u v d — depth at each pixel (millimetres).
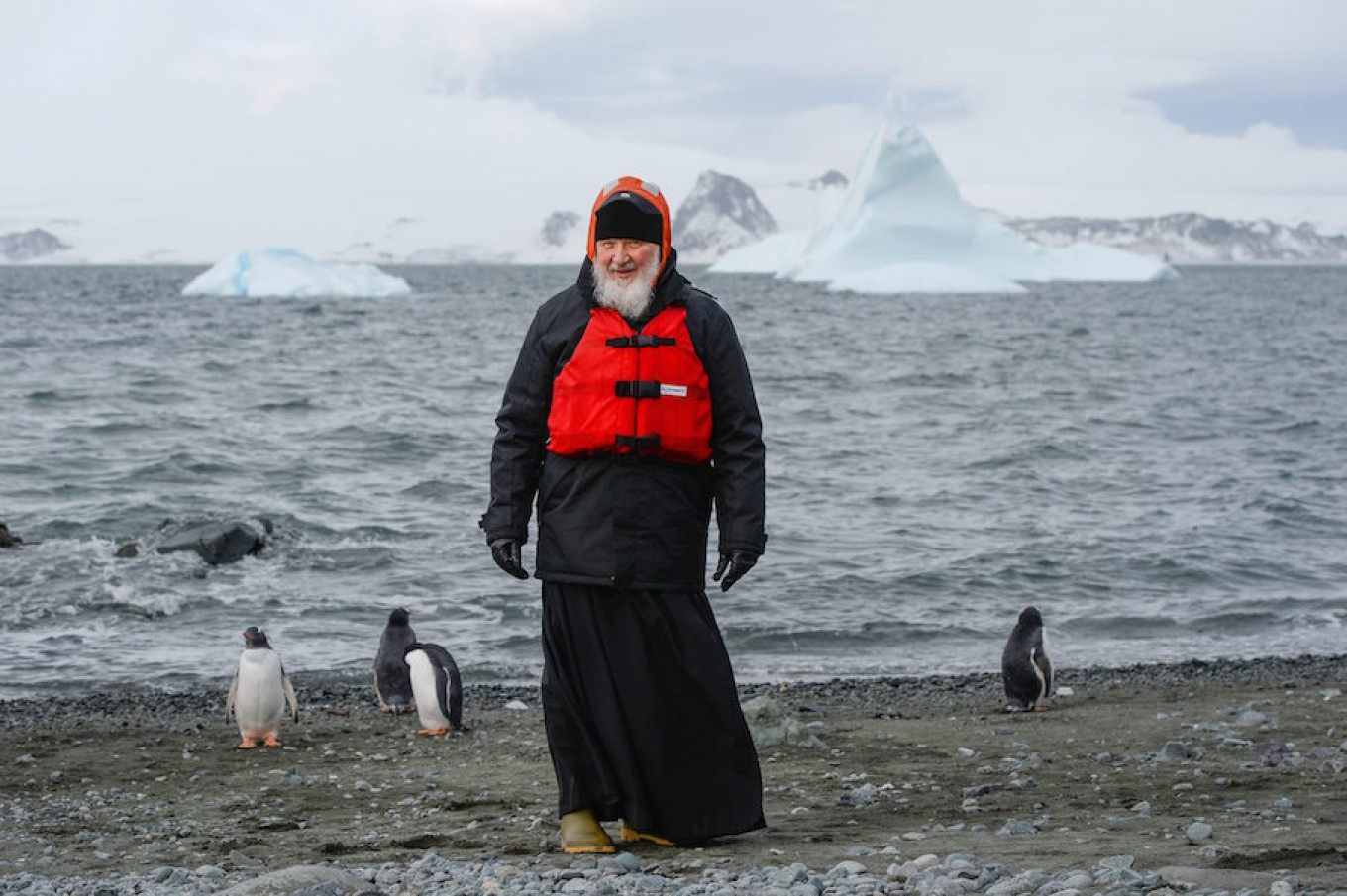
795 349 53062
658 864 4609
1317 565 16406
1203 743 7887
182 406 32156
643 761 4750
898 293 113562
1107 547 17125
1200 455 25578
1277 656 12453
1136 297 116500
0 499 20109
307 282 104625
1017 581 15477
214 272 107562
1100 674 11594
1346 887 3803
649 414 4621
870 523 18766
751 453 4727
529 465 4812
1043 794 6258
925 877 4105
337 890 4094
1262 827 5152
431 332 62844
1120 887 3812
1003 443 26984
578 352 4668
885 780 6891
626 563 4680
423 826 6121
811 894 3895
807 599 14594
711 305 4773
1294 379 42062
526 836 5633
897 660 12438
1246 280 197250
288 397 34438
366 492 21062
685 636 4734
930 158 121938
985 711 9922
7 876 5148
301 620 13508
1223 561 16422
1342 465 24328
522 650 12539
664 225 4703
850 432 28984
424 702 9086
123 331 60625
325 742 8898
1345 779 6398
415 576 15352
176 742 8914
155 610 13703
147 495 20547
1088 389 38625
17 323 66625
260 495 20672
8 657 12055
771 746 8148
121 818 6598
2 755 8477
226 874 5121
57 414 30328
